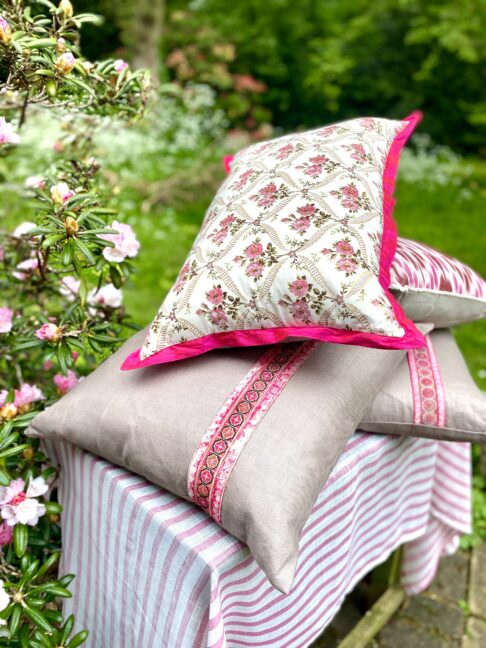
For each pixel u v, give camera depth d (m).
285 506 0.96
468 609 1.75
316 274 1.02
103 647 1.23
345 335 1.03
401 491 1.47
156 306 2.91
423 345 1.02
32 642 1.08
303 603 1.22
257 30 8.09
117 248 1.25
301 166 1.19
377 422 1.31
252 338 1.09
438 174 5.87
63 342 1.30
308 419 1.05
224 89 7.44
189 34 7.39
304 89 8.29
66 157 1.70
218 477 0.99
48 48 1.21
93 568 1.22
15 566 1.28
